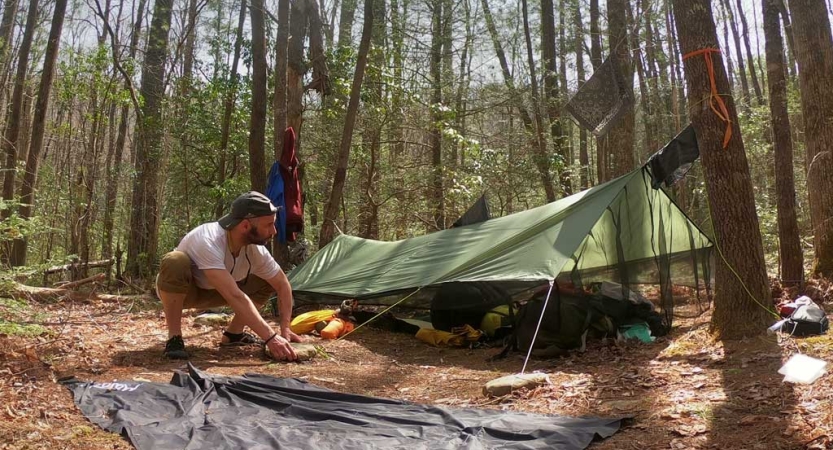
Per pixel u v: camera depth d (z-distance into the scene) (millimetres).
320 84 9047
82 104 14586
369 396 3686
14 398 3264
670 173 5871
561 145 15117
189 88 13188
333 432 3006
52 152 18328
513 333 5391
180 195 13906
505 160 14273
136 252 11781
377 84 12453
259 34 8914
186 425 3027
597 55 15008
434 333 6031
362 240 8539
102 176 13266
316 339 6027
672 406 3334
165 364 4406
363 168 14141
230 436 2863
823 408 3043
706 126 5012
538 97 15359
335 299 7156
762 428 2896
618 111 6609
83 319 6359
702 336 5102
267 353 4820
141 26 16391
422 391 4172
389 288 6473
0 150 14125
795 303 4949
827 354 4078
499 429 2980
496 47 15945
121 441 2842
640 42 16672
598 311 5430
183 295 4586
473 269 5898
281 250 8648
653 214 6203
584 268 5621
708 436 2879
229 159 13375
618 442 2891
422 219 15172
